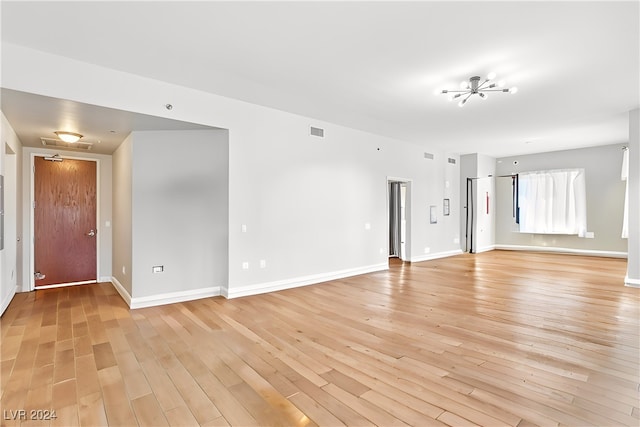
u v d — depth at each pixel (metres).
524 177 9.77
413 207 8.04
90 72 3.55
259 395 2.29
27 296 4.98
